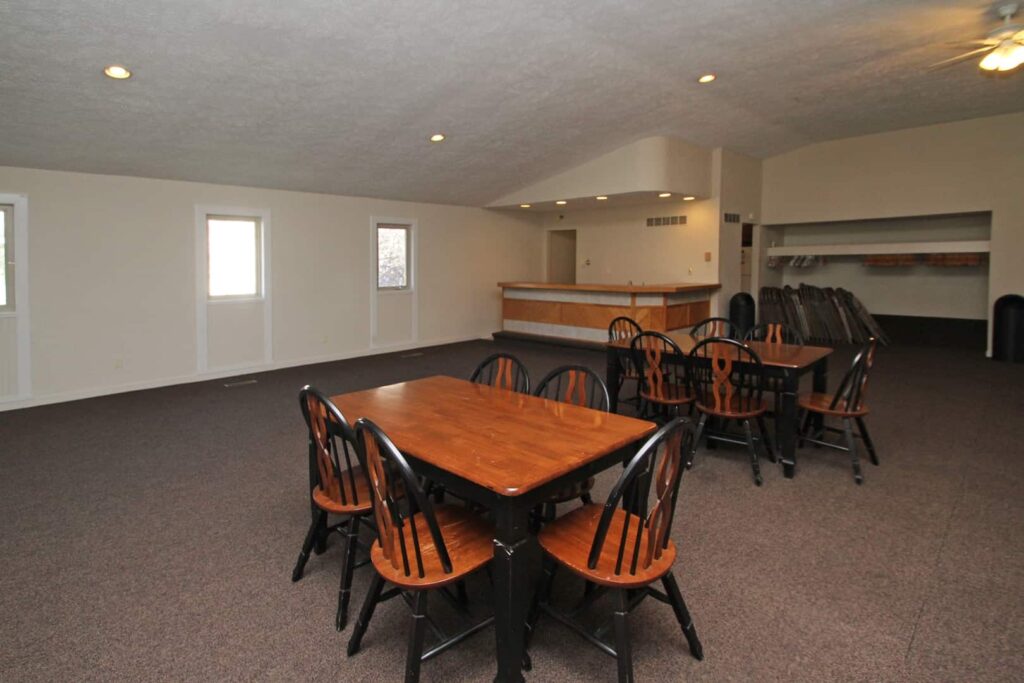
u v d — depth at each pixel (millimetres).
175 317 5879
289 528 2723
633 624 2008
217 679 1742
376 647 1904
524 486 1579
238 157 5488
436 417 2287
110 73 3762
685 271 8359
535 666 1810
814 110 6645
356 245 7410
